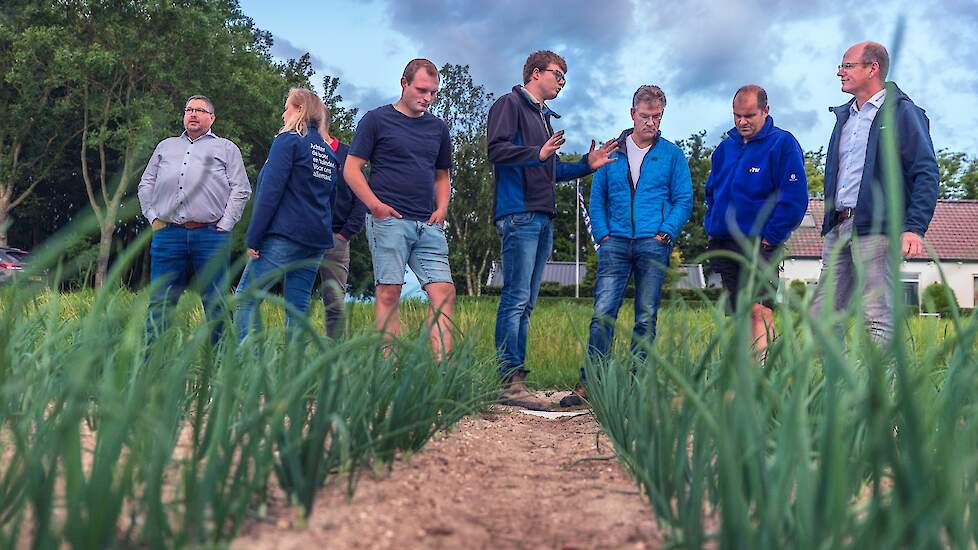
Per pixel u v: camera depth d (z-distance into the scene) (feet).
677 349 8.27
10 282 6.12
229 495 4.90
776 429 6.03
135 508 4.47
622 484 7.39
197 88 98.68
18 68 94.02
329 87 121.19
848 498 4.75
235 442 5.14
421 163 16.10
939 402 4.83
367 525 5.44
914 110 13.78
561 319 26.94
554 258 237.25
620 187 17.01
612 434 9.15
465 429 10.87
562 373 20.02
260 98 103.40
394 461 7.79
